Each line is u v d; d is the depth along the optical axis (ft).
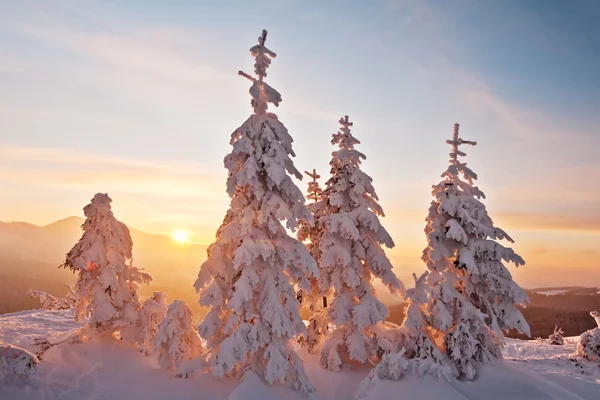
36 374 42.57
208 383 46.01
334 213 62.08
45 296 91.30
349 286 57.31
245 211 47.62
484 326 55.36
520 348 77.77
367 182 61.46
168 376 47.29
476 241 56.95
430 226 61.46
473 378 52.26
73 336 52.95
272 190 49.14
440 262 59.21
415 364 48.93
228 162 47.98
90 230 54.24
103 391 42.75
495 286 55.26
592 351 65.26
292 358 47.01
